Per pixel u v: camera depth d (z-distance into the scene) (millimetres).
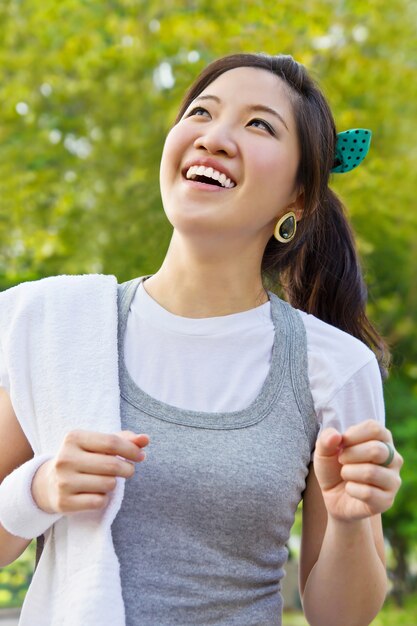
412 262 10031
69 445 1528
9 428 1809
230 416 1745
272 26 6531
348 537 1721
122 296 1890
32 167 8117
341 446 1590
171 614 1648
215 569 1681
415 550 11227
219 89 1909
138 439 1538
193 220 1782
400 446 10031
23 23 7746
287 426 1785
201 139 1826
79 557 1608
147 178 7551
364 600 1808
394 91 8180
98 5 7633
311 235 2252
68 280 1885
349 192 7305
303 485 1812
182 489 1677
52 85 7664
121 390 1765
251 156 1817
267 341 1855
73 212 7898
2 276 8047
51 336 1782
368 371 1903
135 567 1658
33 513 1597
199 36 6871
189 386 1784
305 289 2295
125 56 7328
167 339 1818
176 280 1866
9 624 6621
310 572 1896
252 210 1821
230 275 1865
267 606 1743
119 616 1566
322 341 1906
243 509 1690
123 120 7859
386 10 8266
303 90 1998
